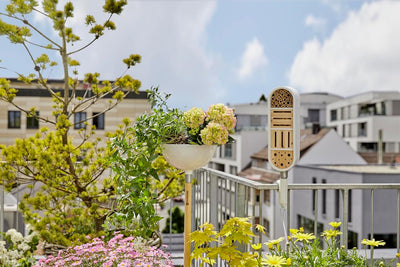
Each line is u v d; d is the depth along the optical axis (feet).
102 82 15.53
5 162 12.99
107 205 14.61
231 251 7.32
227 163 113.91
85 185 14.03
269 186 9.16
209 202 12.06
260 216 9.12
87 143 14.42
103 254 8.89
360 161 90.74
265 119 130.52
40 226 12.60
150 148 7.93
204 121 8.06
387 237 66.33
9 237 12.03
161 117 8.12
